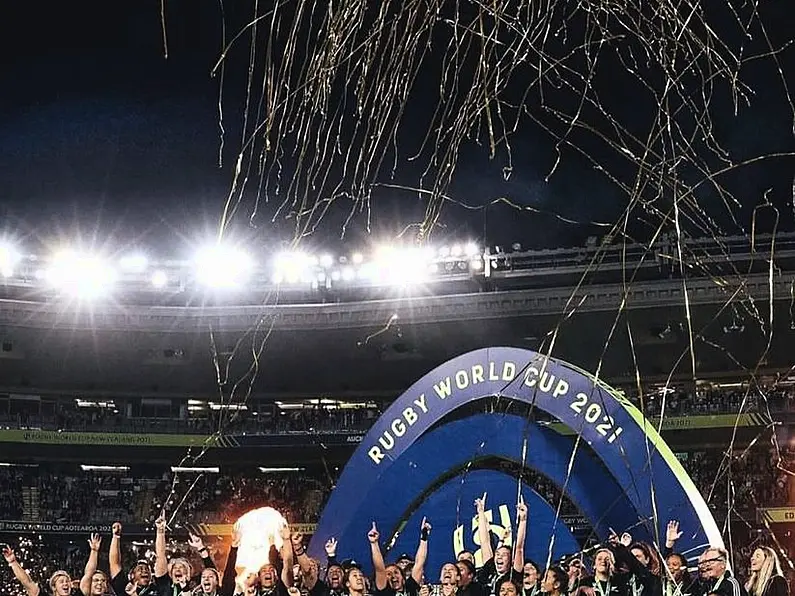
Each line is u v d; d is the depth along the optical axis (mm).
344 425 38594
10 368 38188
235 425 38375
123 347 36750
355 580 10711
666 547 10195
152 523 37125
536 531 13164
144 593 11148
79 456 37750
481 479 13742
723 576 8695
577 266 31344
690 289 30016
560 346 34281
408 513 14273
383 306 34125
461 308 33219
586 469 12914
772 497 30203
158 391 40375
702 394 33500
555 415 12930
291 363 38062
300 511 37906
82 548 37375
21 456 37281
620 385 36094
